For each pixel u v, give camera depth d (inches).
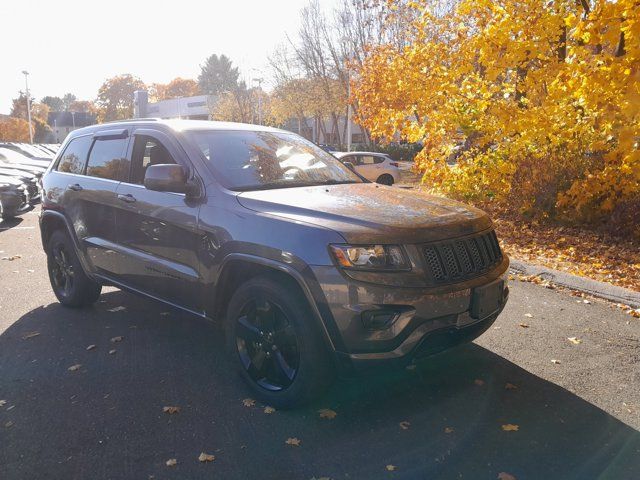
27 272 283.3
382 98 708.7
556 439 123.7
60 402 140.6
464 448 119.6
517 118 386.6
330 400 142.2
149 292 173.9
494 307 138.1
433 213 137.9
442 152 465.1
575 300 237.0
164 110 3646.7
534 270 277.7
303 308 127.0
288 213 134.6
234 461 115.1
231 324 144.3
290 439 122.8
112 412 135.5
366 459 115.6
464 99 428.1
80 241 200.1
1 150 718.5
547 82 384.2
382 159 824.3
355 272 119.7
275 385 138.3
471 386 150.0
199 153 160.9
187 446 120.7
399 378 154.8
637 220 354.6
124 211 176.6
